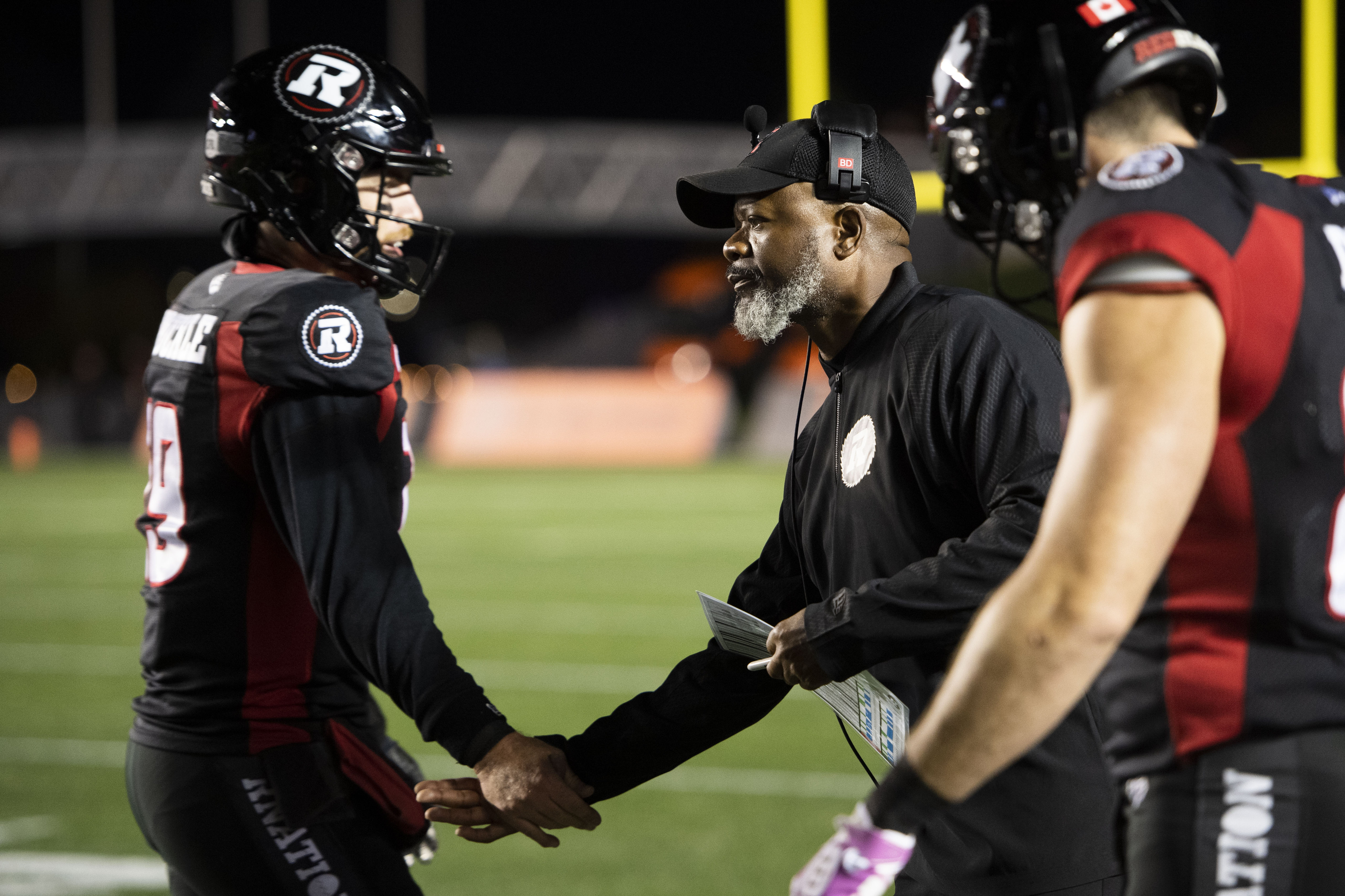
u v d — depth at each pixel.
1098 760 4.68
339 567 4.78
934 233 50.50
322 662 5.16
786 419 49.81
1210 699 3.34
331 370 4.87
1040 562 3.03
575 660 16.30
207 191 5.47
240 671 5.01
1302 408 3.22
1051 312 4.86
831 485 5.14
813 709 14.27
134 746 5.20
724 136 58.19
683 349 60.41
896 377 4.78
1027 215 4.08
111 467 48.88
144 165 57.69
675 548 26.34
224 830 4.95
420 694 4.79
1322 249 3.34
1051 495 3.12
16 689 15.35
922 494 4.79
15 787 11.43
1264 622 3.31
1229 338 3.15
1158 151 3.34
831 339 5.17
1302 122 39.78
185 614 5.04
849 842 3.35
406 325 73.00
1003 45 3.92
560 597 21.12
